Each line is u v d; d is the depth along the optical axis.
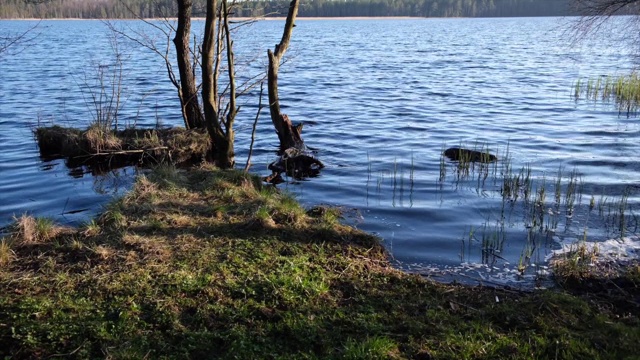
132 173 10.60
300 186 9.80
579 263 6.29
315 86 24.09
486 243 7.09
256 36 57.28
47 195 9.33
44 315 4.62
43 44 51.28
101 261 5.60
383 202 8.93
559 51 44.78
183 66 11.70
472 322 4.73
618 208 8.52
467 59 39.09
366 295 5.20
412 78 27.44
